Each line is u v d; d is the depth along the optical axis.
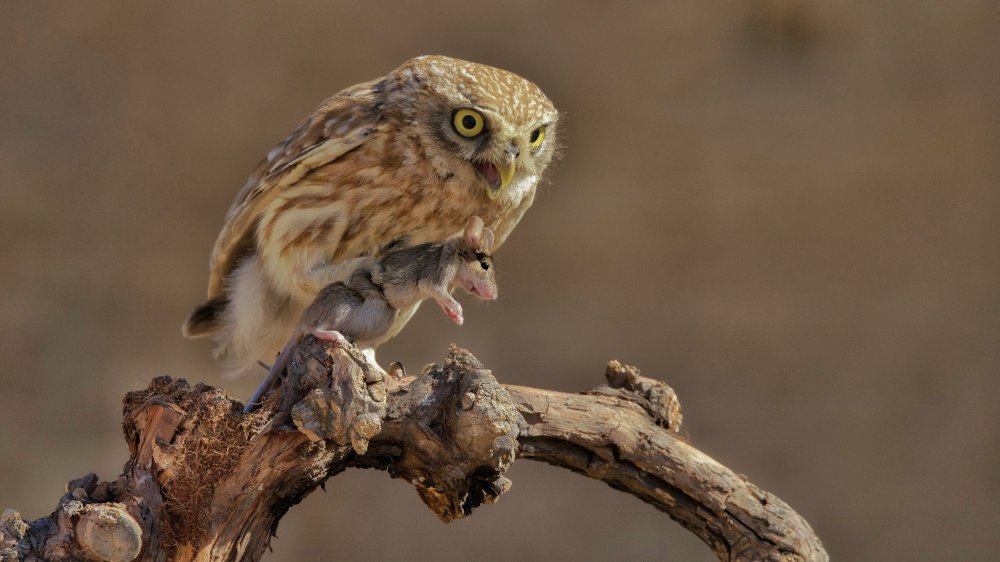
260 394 5.69
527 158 6.84
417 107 6.52
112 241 16.27
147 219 16.53
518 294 16.08
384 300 6.20
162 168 16.89
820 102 17.30
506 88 6.64
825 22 17.62
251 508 5.21
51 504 13.36
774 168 16.81
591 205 16.81
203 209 16.75
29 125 16.88
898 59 17.55
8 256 15.76
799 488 14.34
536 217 16.66
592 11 17.89
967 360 15.29
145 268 16.11
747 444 14.72
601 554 13.66
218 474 5.12
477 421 5.31
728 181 16.77
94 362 15.09
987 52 17.47
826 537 14.02
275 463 5.16
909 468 14.48
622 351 15.55
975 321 15.59
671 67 17.67
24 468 13.66
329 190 6.60
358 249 6.75
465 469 5.44
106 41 17.42
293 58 17.53
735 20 17.80
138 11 17.53
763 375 15.32
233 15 17.61
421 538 13.87
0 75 17.09
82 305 15.55
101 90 17.25
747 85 17.59
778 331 15.66
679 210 16.69
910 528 14.02
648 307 15.98
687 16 17.86
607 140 17.27
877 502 14.18
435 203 6.71
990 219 16.33
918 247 16.25
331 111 6.67
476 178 6.69
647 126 17.34
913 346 15.45
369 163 6.54
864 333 15.61
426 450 5.45
